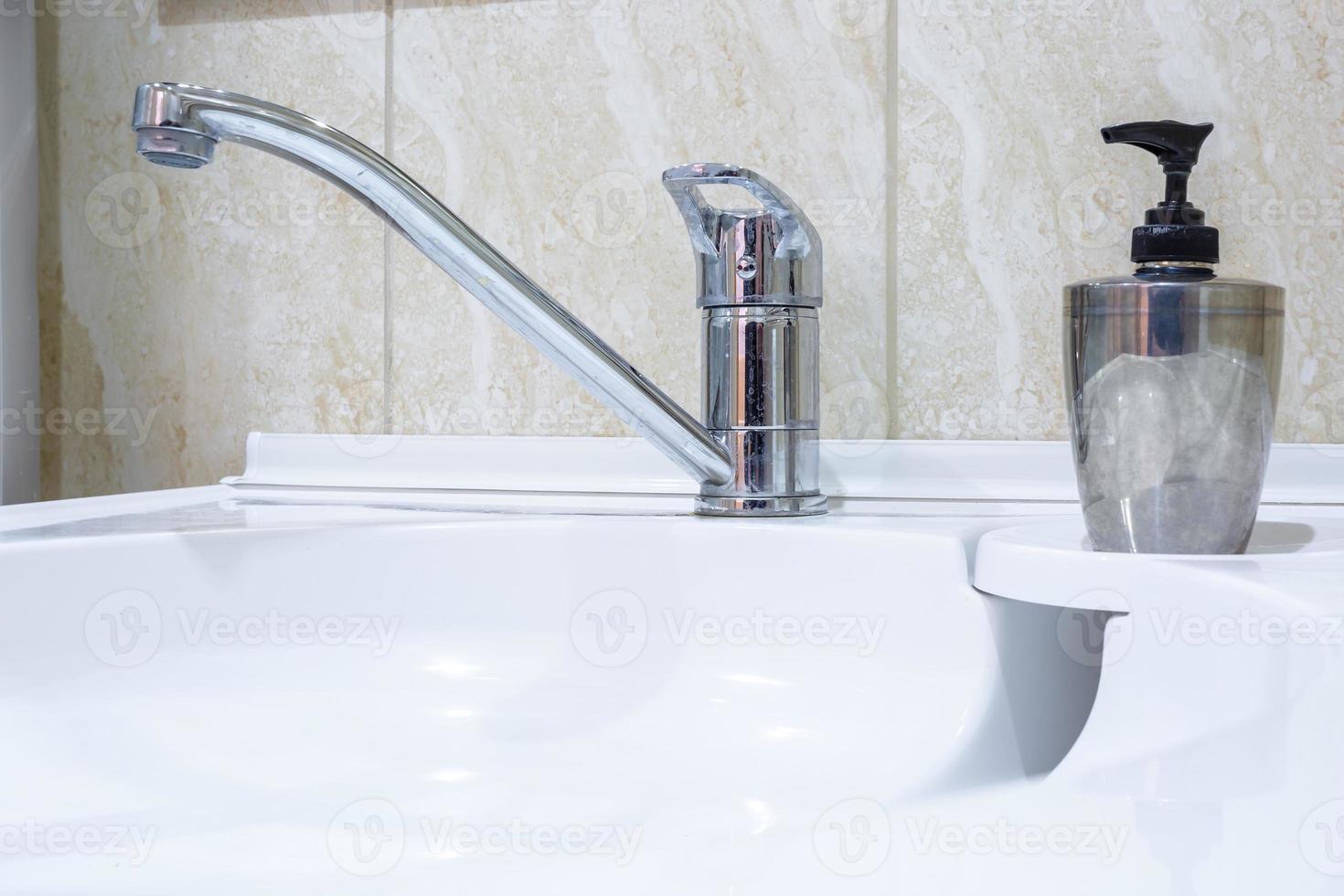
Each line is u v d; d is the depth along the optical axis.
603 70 0.68
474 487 0.67
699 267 0.56
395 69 0.71
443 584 0.51
